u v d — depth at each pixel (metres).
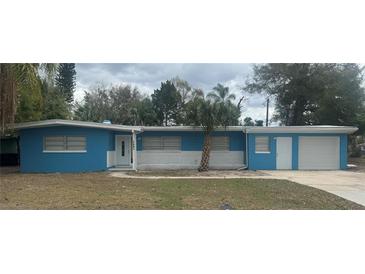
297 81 32.53
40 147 17.92
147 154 20.30
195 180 13.90
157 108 47.44
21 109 19.59
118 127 18.12
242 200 9.34
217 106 17.56
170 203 8.86
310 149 19.62
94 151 18.16
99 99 43.38
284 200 9.40
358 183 13.20
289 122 34.88
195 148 20.23
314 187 11.97
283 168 19.41
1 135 20.45
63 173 17.19
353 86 25.89
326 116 27.00
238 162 20.14
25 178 14.62
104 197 9.68
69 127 18.00
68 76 44.88
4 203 8.76
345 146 19.56
